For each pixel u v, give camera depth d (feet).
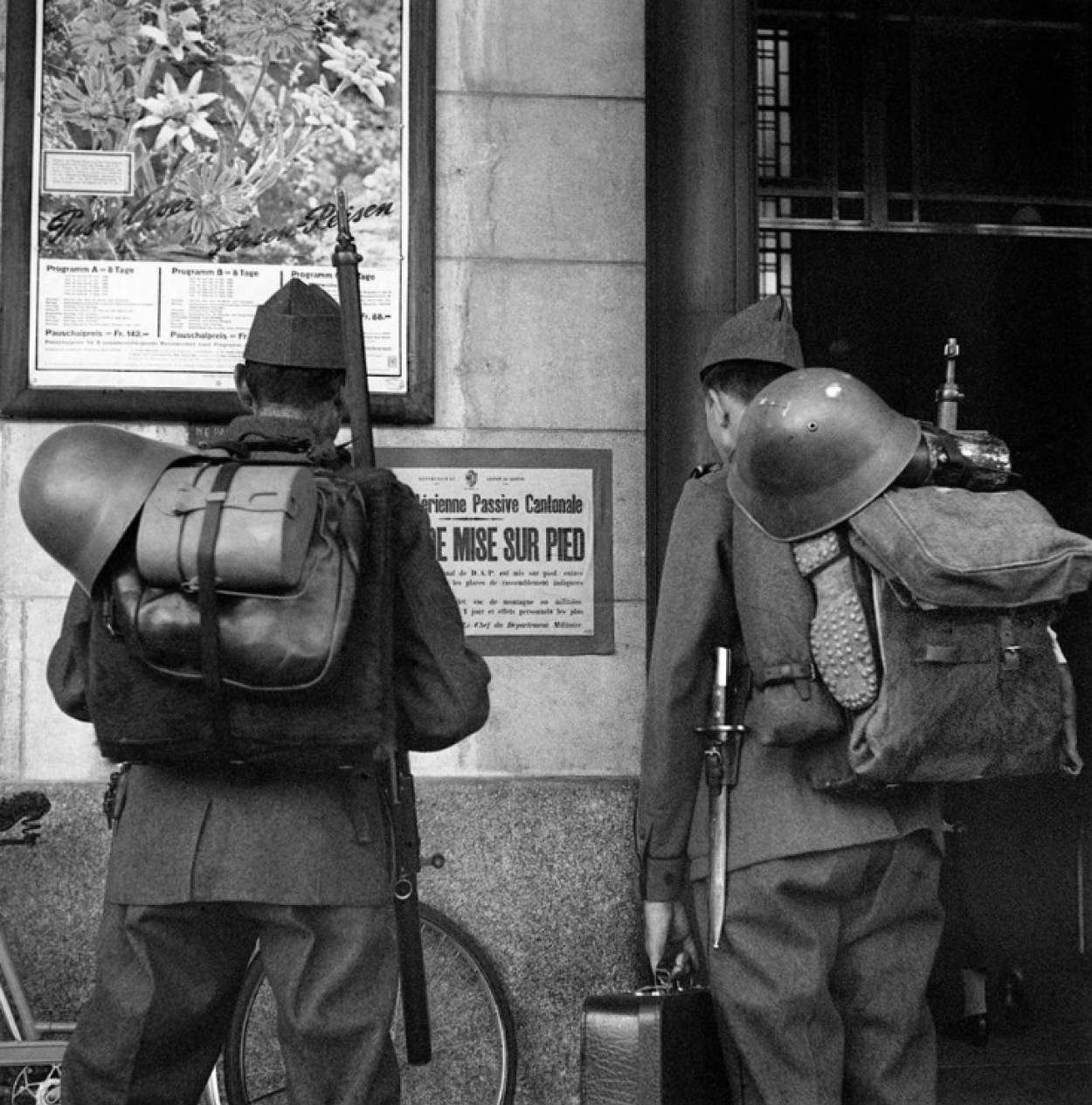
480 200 14.75
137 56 14.34
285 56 14.48
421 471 14.55
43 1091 12.35
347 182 14.49
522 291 14.74
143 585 8.09
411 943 9.86
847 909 8.74
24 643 14.01
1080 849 19.02
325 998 8.57
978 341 18.26
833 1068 8.49
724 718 8.82
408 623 8.87
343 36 14.55
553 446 14.67
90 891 13.75
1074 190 17.80
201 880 8.54
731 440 9.38
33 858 13.74
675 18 14.28
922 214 17.61
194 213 14.33
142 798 8.82
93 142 14.26
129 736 8.30
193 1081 9.08
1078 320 18.38
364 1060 8.60
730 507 8.84
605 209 14.87
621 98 14.93
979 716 8.23
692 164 14.17
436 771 14.38
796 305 17.80
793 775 8.66
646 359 14.70
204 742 8.29
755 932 8.57
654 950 9.08
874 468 8.21
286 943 8.67
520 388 14.69
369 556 8.47
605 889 14.23
